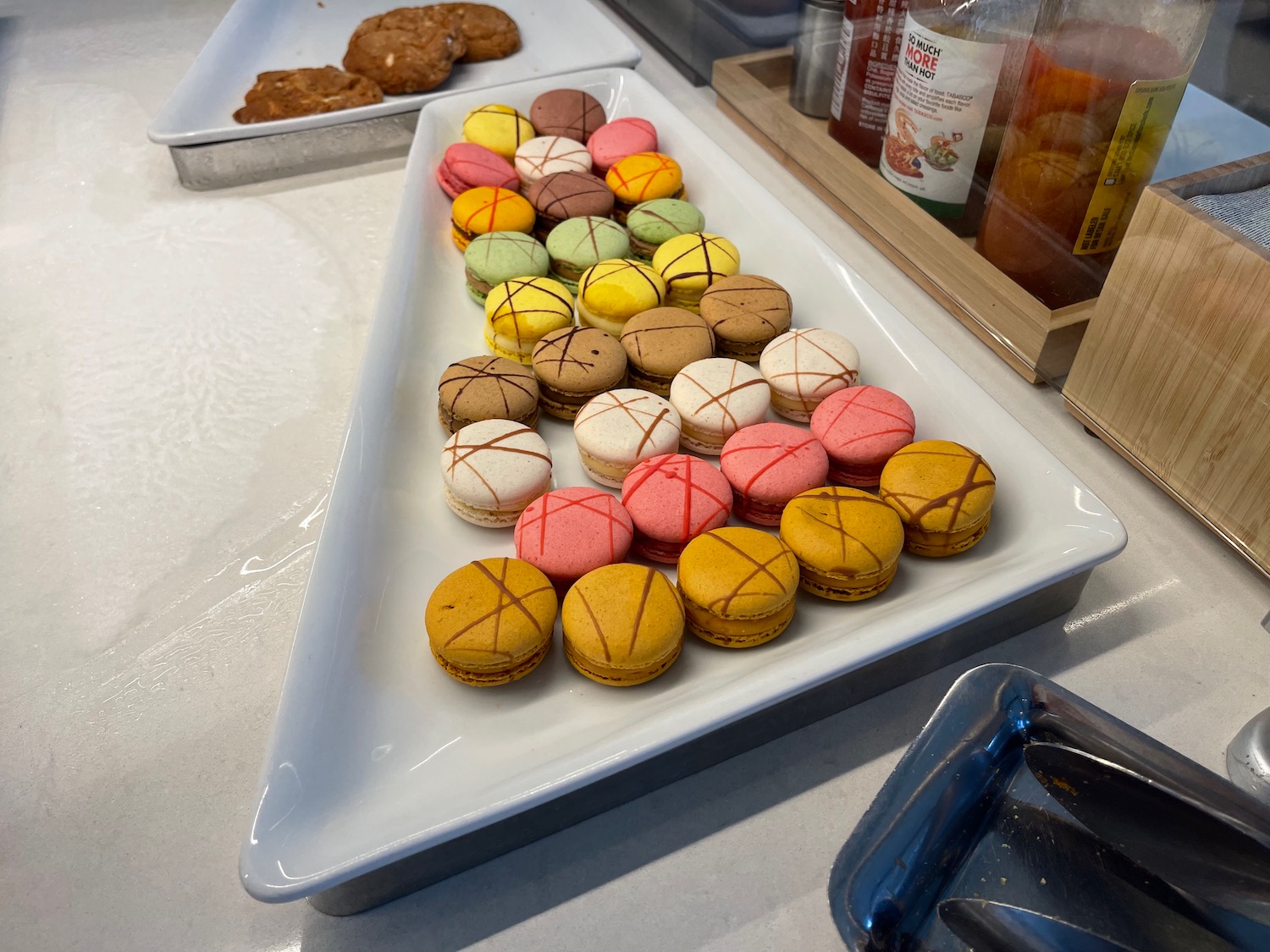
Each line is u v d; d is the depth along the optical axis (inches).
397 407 32.2
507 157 44.3
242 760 24.9
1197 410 28.4
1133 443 31.2
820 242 36.9
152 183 46.9
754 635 26.1
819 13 41.8
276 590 29.0
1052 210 32.7
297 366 36.8
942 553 28.4
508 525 30.6
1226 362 26.9
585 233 39.4
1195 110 32.3
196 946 21.5
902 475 28.6
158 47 57.8
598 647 24.6
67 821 23.7
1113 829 18.0
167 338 37.9
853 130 41.9
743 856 23.0
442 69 49.4
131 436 33.8
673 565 29.5
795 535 27.4
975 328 37.2
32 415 34.7
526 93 46.9
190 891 22.4
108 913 22.0
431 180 42.8
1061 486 27.9
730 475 30.3
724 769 24.7
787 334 34.5
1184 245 26.8
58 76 54.9
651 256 40.4
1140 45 30.2
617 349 34.6
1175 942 16.9
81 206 45.3
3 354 37.2
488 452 30.5
